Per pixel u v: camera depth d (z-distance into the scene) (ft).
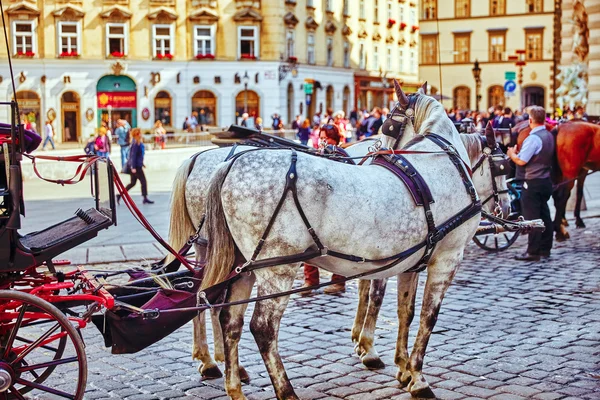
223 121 183.11
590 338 31.04
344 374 26.89
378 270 23.31
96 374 26.89
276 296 21.91
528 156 46.83
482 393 24.71
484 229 33.81
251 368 27.63
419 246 23.72
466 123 32.94
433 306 25.22
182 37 180.96
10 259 21.68
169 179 100.37
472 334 31.68
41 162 97.45
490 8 250.37
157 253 48.55
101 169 25.08
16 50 172.76
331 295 38.93
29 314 21.88
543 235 48.11
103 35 176.76
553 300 37.50
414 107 26.66
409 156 24.68
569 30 137.80
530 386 25.35
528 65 246.88
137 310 22.49
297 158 22.03
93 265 45.52
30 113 166.30
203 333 26.43
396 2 241.55
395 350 27.14
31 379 26.16
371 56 229.25
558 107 135.85
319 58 202.90
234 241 22.25
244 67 182.70
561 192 53.83
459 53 256.73
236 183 21.84
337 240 22.20
